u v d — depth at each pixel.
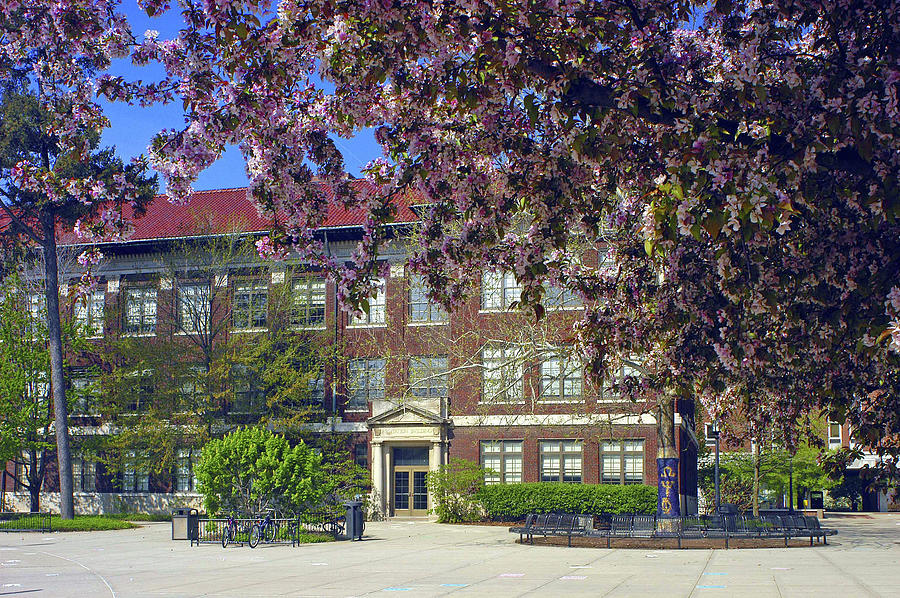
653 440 45.00
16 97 39.44
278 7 8.66
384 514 47.25
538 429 46.44
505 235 10.06
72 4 9.28
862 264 8.10
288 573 21.00
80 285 11.08
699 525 31.94
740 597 15.58
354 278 9.95
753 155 7.14
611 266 10.79
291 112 10.13
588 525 32.72
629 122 8.68
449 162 9.47
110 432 51.34
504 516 45.12
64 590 17.78
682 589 16.98
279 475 32.03
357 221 48.56
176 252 50.84
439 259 9.66
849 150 7.52
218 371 47.69
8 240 43.31
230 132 9.66
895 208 7.11
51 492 53.38
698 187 6.95
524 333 33.28
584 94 8.34
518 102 9.52
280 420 47.47
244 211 55.84
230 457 32.31
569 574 20.28
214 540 31.95
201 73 9.27
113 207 10.77
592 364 10.21
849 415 9.21
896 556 25.39
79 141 10.61
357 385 48.97
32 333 49.41
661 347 9.98
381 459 47.81
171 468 49.62
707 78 9.03
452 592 16.78
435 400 47.53
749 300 8.59
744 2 9.04
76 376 51.56
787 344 8.86
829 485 63.06
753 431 11.66
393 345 48.19
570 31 8.32
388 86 9.85
